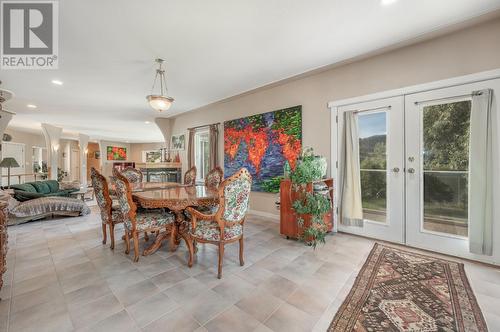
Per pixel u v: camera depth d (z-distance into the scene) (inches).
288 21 87.8
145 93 173.9
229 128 198.2
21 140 352.5
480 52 91.2
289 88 154.9
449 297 70.4
